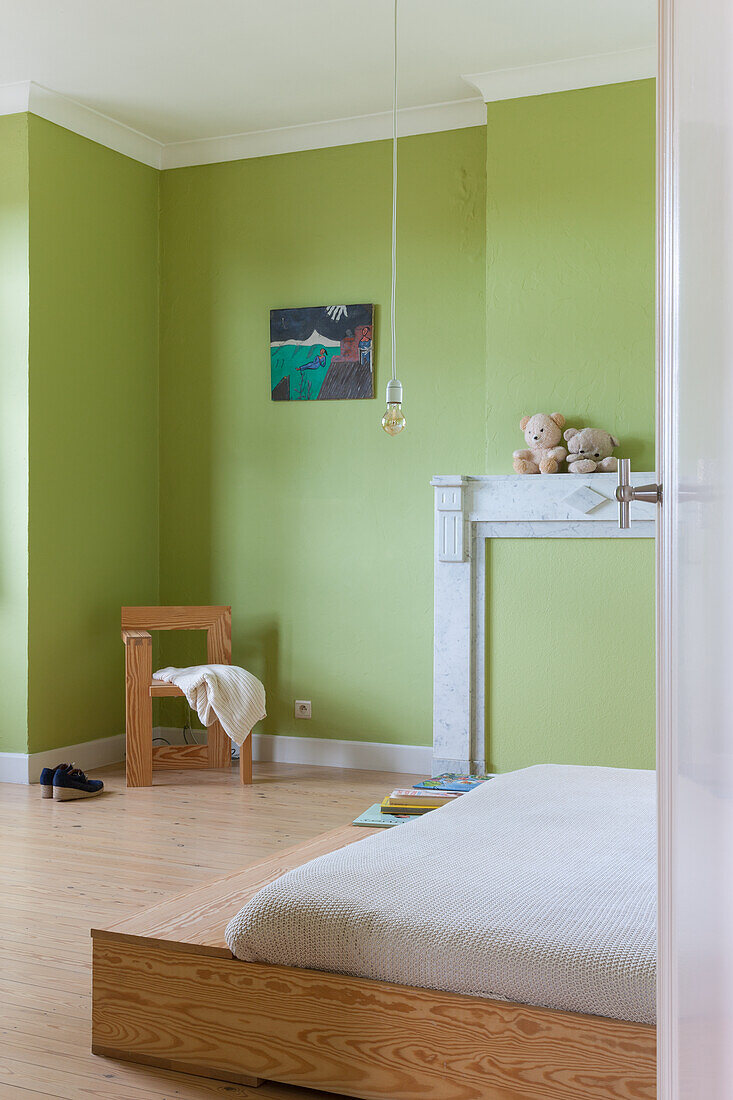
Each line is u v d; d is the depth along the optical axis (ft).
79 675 16.33
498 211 14.94
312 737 16.84
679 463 2.61
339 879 6.41
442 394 16.01
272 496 17.11
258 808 13.76
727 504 1.63
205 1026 6.47
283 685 17.03
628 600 13.91
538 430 14.35
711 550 1.86
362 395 16.40
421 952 5.78
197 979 6.49
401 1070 5.83
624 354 14.34
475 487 14.56
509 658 14.52
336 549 16.67
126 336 17.21
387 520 16.35
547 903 5.93
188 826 12.82
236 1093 6.28
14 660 15.40
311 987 6.11
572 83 14.51
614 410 14.38
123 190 17.10
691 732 2.28
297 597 16.94
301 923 6.13
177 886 10.33
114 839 12.20
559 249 14.65
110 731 17.06
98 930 6.83
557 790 8.80
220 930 6.75
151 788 15.07
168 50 14.10
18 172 15.23
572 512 14.07
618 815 7.92
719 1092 1.69
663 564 3.23
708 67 1.90
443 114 15.92
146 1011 6.66
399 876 6.45
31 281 15.26
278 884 6.42
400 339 16.24
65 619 16.01
